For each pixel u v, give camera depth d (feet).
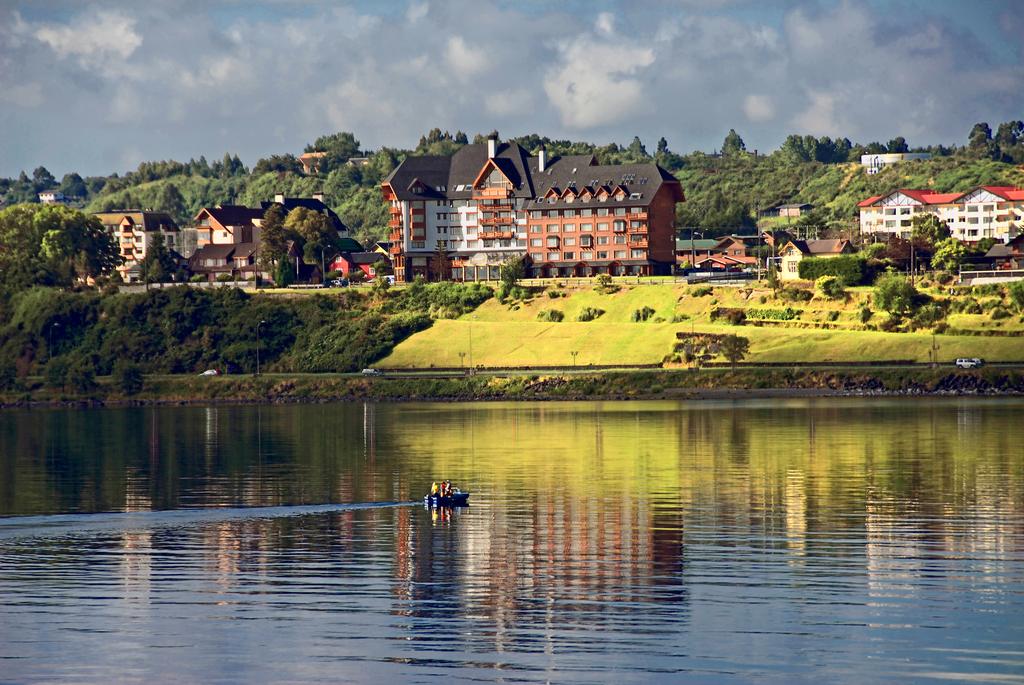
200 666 643.04
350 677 627.87
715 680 616.39
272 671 636.07
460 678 623.77
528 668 636.07
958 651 649.20
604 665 637.71
